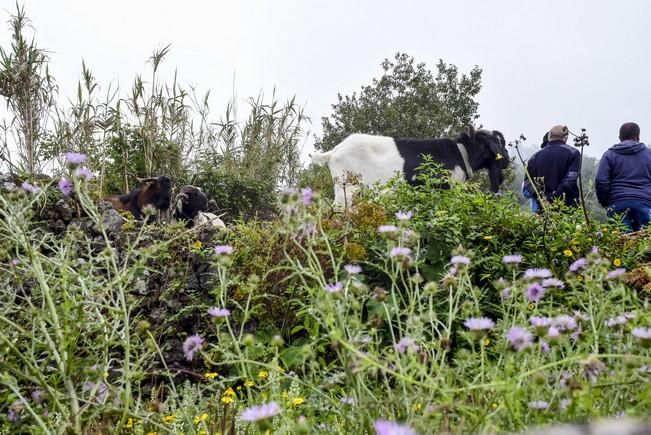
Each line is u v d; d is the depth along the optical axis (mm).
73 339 1862
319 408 1741
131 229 3725
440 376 1418
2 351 2023
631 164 5352
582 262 2012
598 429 611
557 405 1396
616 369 1378
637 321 1557
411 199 4141
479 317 1729
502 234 3895
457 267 1799
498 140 7598
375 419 1505
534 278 1785
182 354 3496
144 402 2734
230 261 1880
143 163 9000
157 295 3568
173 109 9359
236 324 3611
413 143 7328
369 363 1355
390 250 1873
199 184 9680
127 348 1905
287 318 3461
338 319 1623
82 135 8164
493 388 1379
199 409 2350
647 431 588
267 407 1259
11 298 2252
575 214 4191
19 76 7836
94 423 2100
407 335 1666
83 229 3805
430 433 1307
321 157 7520
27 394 2225
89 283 2086
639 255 3721
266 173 10586
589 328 1882
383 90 25594
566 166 5695
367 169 7129
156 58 9086
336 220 3846
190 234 3693
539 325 1400
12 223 1973
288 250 3465
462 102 25250
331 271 3395
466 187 4316
